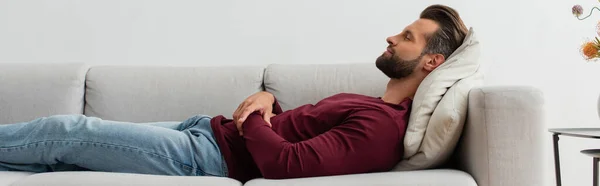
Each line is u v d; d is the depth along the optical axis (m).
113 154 1.33
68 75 1.94
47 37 2.35
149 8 2.34
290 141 1.43
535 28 2.25
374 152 1.27
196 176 1.28
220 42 2.34
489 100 1.19
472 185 1.13
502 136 1.18
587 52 1.74
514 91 1.18
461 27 1.53
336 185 1.12
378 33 2.30
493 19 2.27
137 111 1.89
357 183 1.13
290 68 1.93
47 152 1.34
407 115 1.40
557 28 2.25
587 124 2.23
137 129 1.36
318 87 1.86
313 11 2.32
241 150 1.43
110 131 1.34
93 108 1.93
